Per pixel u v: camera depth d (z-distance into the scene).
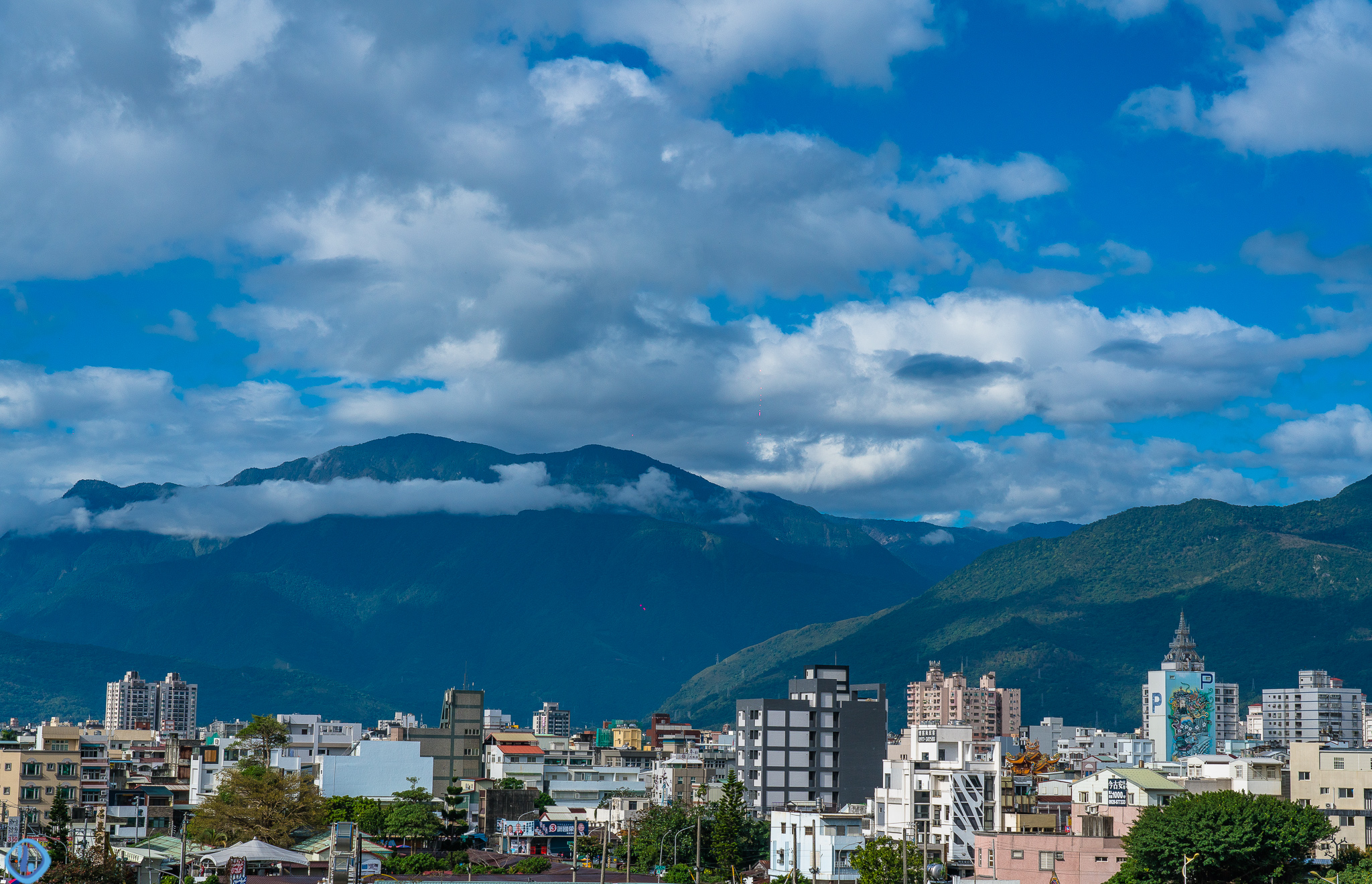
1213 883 163.75
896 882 184.75
